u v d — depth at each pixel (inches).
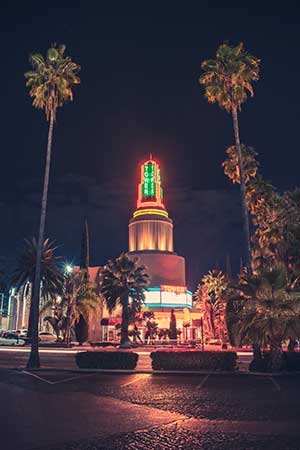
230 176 1590.8
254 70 1139.3
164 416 456.4
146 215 3602.4
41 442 347.3
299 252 1245.7
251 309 889.5
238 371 936.3
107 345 2150.6
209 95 1151.0
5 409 494.3
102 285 2126.0
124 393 627.5
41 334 2851.9
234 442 347.9
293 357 933.2
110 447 332.5
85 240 2422.5
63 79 1138.0
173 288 3107.8
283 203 1368.1
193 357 947.3
